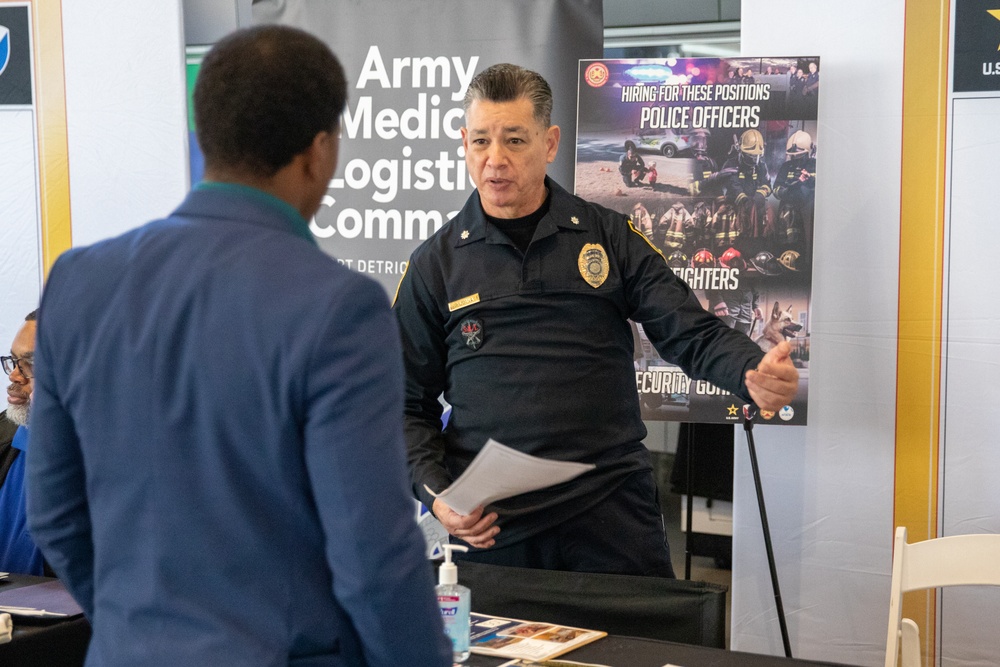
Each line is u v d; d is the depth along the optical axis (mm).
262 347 922
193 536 927
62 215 3078
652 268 2062
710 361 1932
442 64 2740
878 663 2619
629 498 2031
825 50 2588
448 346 2117
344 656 971
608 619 1756
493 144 1984
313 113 1007
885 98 2555
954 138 2512
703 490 3203
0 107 3086
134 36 2990
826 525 2645
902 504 2590
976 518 2539
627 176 2619
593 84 2623
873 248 2584
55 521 1095
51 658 1731
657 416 2629
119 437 963
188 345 943
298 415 926
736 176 2564
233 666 888
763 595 2689
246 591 920
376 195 2795
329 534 915
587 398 2006
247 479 934
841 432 2627
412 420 2088
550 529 1986
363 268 2812
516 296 2020
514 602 1820
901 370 2578
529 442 1996
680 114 2584
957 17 2492
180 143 2988
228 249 967
